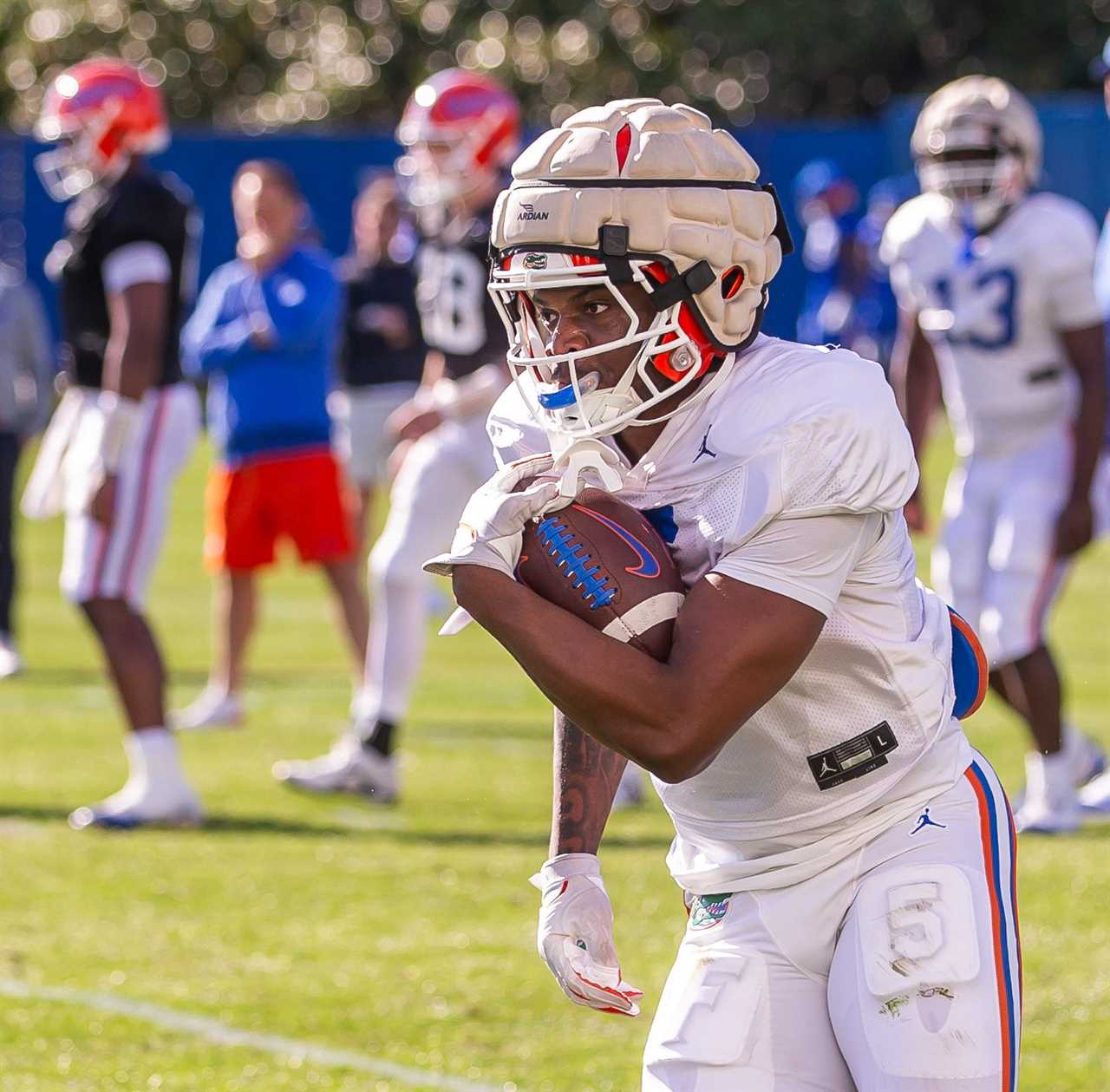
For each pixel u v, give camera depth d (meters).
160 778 18.41
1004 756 21.45
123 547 17.95
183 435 18.09
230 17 86.00
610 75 83.50
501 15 84.56
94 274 17.55
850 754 7.58
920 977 7.25
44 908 15.67
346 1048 12.55
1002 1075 7.24
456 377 19.03
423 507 19.25
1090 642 29.05
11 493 27.11
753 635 6.95
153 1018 13.09
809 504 7.05
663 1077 7.67
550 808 19.45
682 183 7.24
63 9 85.94
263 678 27.20
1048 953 14.41
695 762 6.99
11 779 20.48
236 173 66.38
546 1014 13.28
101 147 17.55
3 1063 12.17
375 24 85.50
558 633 6.99
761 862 7.74
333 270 23.31
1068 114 65.00
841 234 57.69
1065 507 17.44
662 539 7.39
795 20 80.94
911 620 7.67
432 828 18.56
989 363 17.55
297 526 22.97
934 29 83.50
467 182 18.64
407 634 19.56
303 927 15.24
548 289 7.31
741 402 7.35
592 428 7.32
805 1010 7.63
